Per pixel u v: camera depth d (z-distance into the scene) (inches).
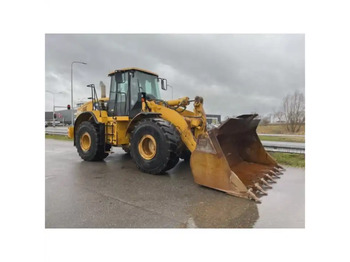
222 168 132.4
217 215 105.1
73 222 98.5
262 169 166.9
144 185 150.6
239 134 170.7
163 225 96.3
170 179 164.7
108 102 236.5
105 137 227.1
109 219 101.3
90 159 233.3
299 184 148.6
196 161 142.8
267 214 105.7
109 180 163.0
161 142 167.2
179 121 171.5
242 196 124.7
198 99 173.5
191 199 124.4
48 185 151.6
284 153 245.0
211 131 137.5
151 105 191.2
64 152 313.1
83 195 131.8
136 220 100.3
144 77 221.0
